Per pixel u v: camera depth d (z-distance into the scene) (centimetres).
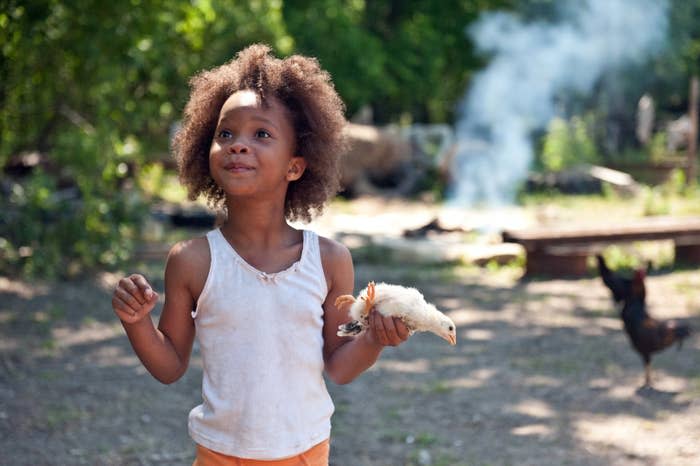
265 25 1584
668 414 569
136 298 235
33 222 1051
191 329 256
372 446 510
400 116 2988
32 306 887
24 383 632
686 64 2550
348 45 2131
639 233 1127
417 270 1150
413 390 625
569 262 1098
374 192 2034
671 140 3009
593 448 509
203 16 1434
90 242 1080
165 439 523
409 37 2380
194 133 270
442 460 488
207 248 251
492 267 1163
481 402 597
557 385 637
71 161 1184
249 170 245
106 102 1289
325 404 255
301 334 247
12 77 1148
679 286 1015
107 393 612
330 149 267
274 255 253
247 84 258
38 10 997
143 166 1605
